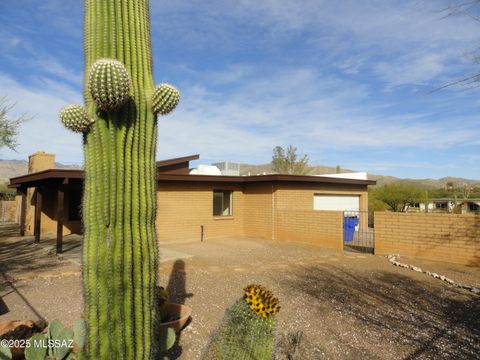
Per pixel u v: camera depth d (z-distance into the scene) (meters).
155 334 3.11
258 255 10.27
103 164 2.82
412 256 9.84
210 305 5.70
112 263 2.75
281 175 13.84
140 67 3.20
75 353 3.37
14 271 8.04
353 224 13.70
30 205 16.80
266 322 2.80
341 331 4.68
